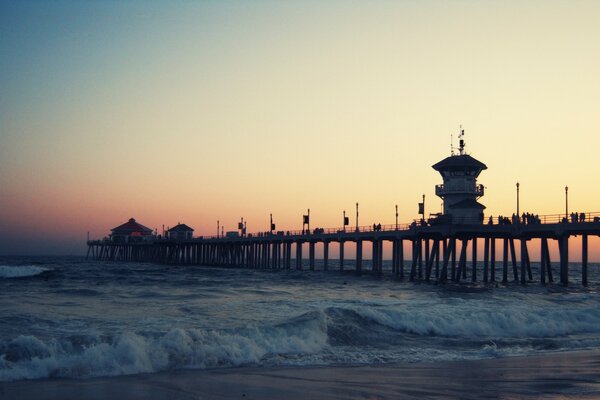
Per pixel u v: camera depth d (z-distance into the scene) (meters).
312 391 17.30
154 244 155.12
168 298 40.97
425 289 55.94
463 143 80.69
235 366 20.78
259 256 115.88
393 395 16.94
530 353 24.72
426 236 71.31
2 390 16.64
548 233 62.12
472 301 41.03
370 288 56.81
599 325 33.53
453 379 19.16
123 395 16.38
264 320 29.14
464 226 63.91
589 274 135.25
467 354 24.22
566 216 59.62
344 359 22.53
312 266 99.69
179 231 156.50
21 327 25.86
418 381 18.81
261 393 16.94
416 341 27.05
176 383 17.94
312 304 37.34
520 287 60.84
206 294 44.47
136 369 19.62
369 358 22.84
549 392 17.47
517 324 31.58
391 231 74.88
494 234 66.00
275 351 23.27
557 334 30.92
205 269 111.25
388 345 25.86
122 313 31.58
